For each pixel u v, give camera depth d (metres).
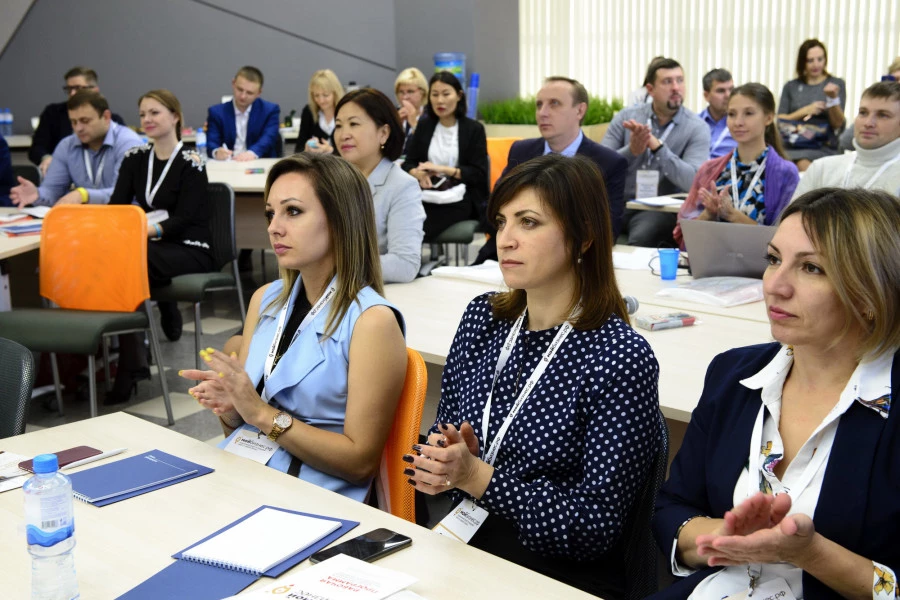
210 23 9.26
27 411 1.93
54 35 9.00
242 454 1.83
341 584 1.15
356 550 1.25
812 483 1.24
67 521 1.17
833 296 1.22
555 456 1.50
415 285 3.06
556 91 3.85
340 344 1.82
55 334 3.29
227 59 9.37
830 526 1.21
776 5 8.48
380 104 3.14
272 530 1.32
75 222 3.55
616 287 1.58
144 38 9.17
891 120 3.23
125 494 1.48
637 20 9.16
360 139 3.14
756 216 3.63
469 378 1.69
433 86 5.33
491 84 9.47
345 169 1.88
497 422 1.59
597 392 1.48
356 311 1.83
